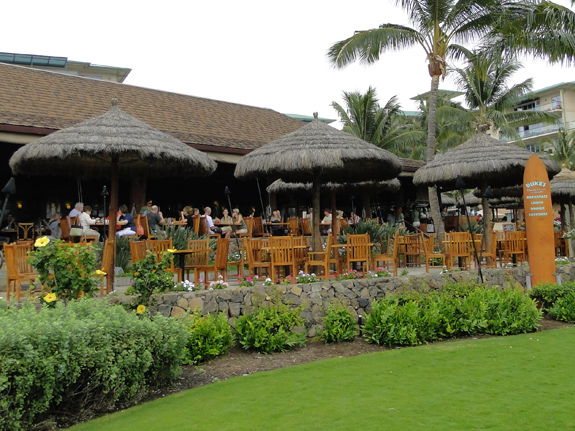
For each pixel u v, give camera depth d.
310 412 4.45
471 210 30.06
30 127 12.27
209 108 19.58
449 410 4.40
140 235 11.00
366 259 8.83
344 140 8.77
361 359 6.39
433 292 8.24
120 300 6.45
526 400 4.64
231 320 7.20
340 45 16.66
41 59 36.44
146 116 16.70
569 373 5.54
